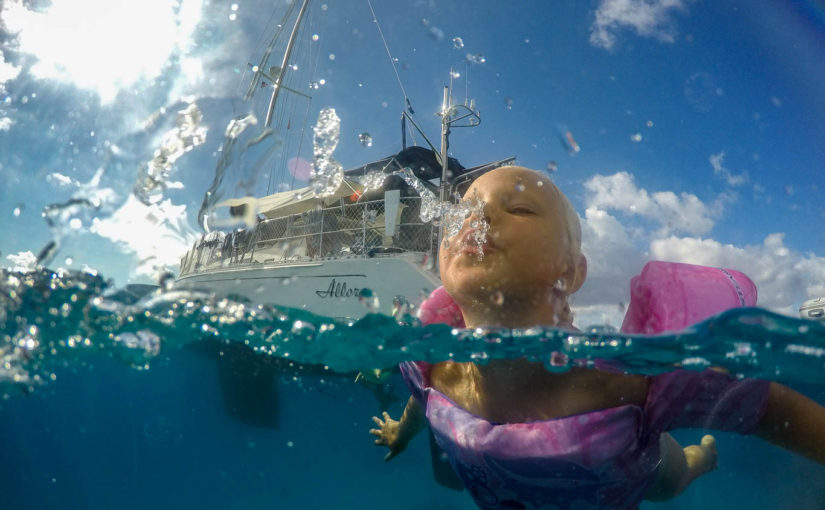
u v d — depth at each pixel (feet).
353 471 3.88
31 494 3.91
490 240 1.50
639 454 1.61
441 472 2.49
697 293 1.55
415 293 5.00
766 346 1.40
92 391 3.61
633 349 1.42
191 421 3.89
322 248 5.82
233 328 2.15
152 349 2.73
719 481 2.89
